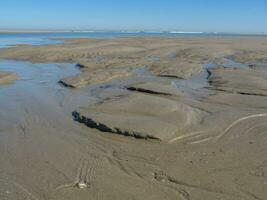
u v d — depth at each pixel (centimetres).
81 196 604
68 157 764
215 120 1000
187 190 626
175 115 1000
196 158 758
